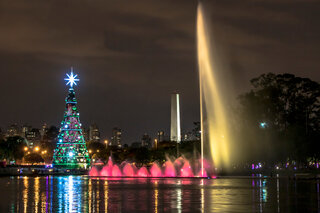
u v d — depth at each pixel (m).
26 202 62.41
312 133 156.12
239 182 104.12
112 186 93.94
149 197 68.19
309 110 173.12
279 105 166.75
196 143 166.38
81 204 59.66
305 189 80.44
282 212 51.31
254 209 53.69
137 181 115.06
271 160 152.38
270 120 161.88
